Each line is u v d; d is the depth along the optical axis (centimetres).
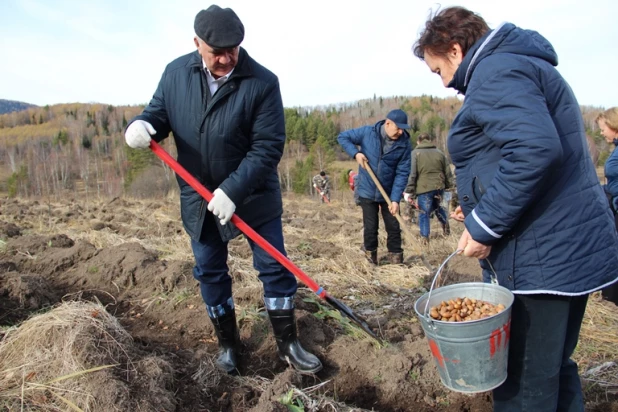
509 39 196
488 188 198
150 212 1247
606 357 342
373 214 580
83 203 1681
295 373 293
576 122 200
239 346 336
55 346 274
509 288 212
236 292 423
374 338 334
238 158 284
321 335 359
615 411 283
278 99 280
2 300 404
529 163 180
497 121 187
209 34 242
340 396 305
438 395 307
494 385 212
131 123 277
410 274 555
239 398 287
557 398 222
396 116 534
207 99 270
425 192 735
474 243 204
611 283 204
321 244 694
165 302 434
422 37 219
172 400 267
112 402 246
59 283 494
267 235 305
